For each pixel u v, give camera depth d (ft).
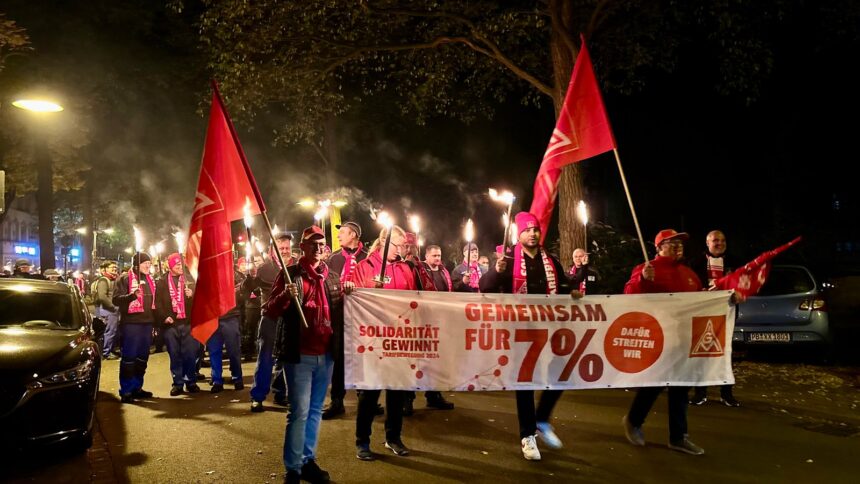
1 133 70.90
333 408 24.67
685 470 18.70
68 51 72.64
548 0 38.04
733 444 21.24
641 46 45.29
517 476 18.08
